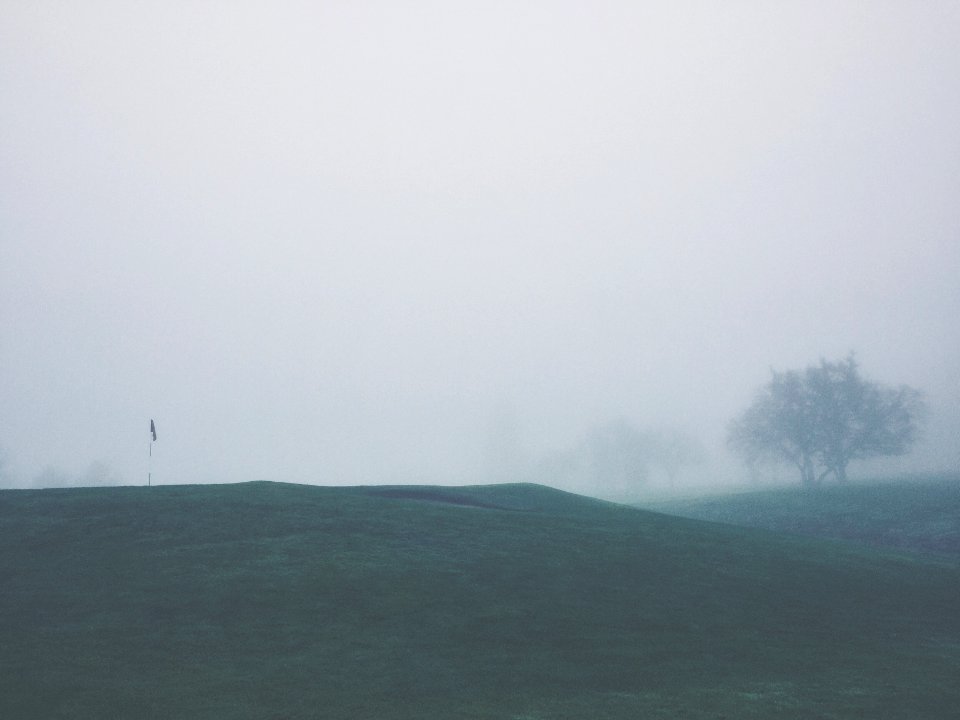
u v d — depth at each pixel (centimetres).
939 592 2727
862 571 2902
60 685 1434
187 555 2342
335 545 2523
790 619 2223
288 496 3250
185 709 1348
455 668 1652
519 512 3475
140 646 1678
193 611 1909
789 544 3356
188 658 1622
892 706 1512
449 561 2448
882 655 1930
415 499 3869
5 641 1678
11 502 2939
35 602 1945
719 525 3866
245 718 1316
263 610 1936
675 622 2089
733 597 2378
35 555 2316
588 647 1838
